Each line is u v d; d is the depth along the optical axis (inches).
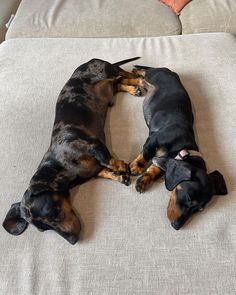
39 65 42.0
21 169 31.3
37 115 36.1
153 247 25.0
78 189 29.4
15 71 41.5
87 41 45.0
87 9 50.5
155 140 30.7
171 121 31.4
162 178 29.7
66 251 25.5
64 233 25.8
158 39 44.3
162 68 37.3
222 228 25.5
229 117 33.4
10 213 27.4
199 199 25.5
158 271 23.9
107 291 23.3
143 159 30.5
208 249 24.5
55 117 33.6
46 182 27.0
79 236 26.1
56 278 24.1
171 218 25.9
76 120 31.6
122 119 35.1
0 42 53.3
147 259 24.5
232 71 37.8
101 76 36.6
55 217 25.6
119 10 49.6
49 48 44.4
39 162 31.7
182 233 25.5
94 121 32.9
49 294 23.5
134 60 41.1
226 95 35.5
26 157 32.2
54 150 29.5
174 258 24.4
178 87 34.5
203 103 35.3
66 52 43.4
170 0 49.3
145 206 27.5
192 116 33.3
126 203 27.9
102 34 48.2
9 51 44.7
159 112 32.7
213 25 46.9
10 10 57.6
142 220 26.6
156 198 28.0
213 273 23.5
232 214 26.2
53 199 26.1
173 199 26.3
